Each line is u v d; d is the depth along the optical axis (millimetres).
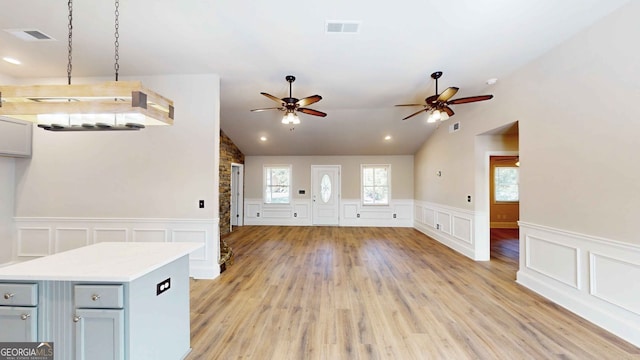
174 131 3844
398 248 5469
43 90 1755
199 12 2393
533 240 3322
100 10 2359
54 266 1677
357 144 7371
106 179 3898
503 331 2426
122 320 1540
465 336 2352
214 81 3812
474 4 2268
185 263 2162
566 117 2826
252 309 2859
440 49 3047
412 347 2199
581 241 2676
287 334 2393
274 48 3045
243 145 7531
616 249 2352
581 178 2664
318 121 6238
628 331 2256
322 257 4820
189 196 3846
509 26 2578
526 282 3426
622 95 2291
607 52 2402
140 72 3727
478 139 4598
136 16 2449
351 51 3104
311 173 8125
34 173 3939
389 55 3195
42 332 1580
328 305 2947
